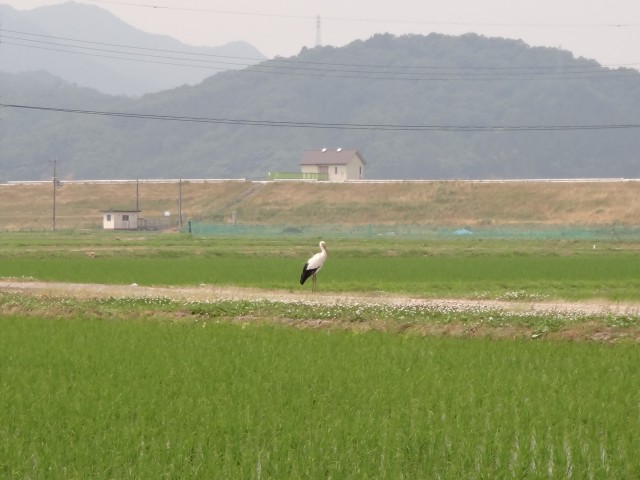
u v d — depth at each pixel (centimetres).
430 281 4522
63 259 6153
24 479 1316
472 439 1479
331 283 4419
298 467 1354
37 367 2058
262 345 2386
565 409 1650
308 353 2258
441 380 1898
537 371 2017
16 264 5647
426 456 1412
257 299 3531
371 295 3888
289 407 1664
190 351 2280
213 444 1455
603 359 2162
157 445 1436
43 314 3241
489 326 2755
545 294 3884
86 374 1966
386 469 1350
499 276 4784
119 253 6581
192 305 3284
